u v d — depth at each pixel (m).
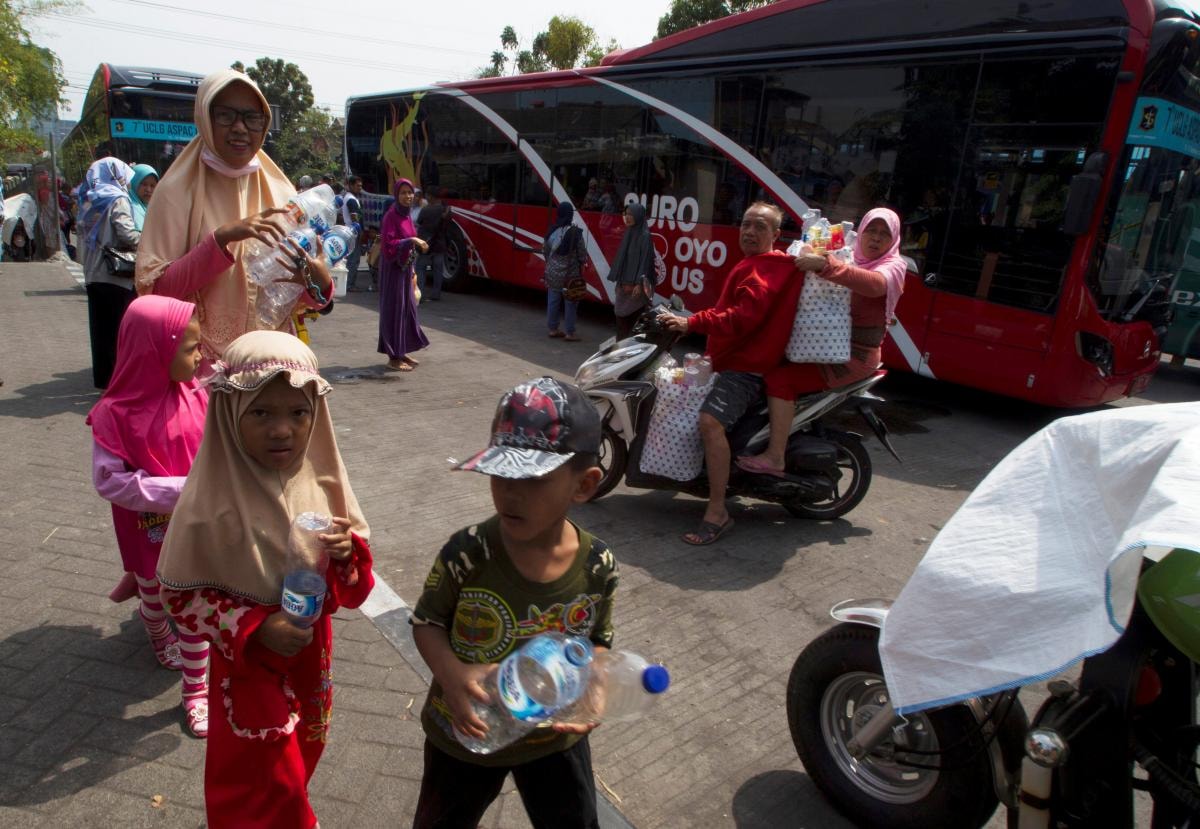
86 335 9.09
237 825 2.06
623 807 2.70
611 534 4.86
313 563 2.00
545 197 12.46
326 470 2.32
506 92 12.97
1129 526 1.59
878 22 8.16
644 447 4.86
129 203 6.39
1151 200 7.07
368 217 16.80
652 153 10.59
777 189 9.15
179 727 2.85
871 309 4.75
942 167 7.71
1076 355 7.05
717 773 2.89
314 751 2.33
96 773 2.62
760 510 5.38
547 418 1.64
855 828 2.65
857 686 2.65
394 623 3.61
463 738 1.76
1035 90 7.06
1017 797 2.18
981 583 1.85
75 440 5.61
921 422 8.02
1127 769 1.97
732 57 9.44
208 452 2.08
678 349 10.90
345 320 11.19
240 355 2.06
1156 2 6.52
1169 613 1.89
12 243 17.80
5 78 24.55
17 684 3.02
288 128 63.50
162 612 3.00
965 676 1.84
